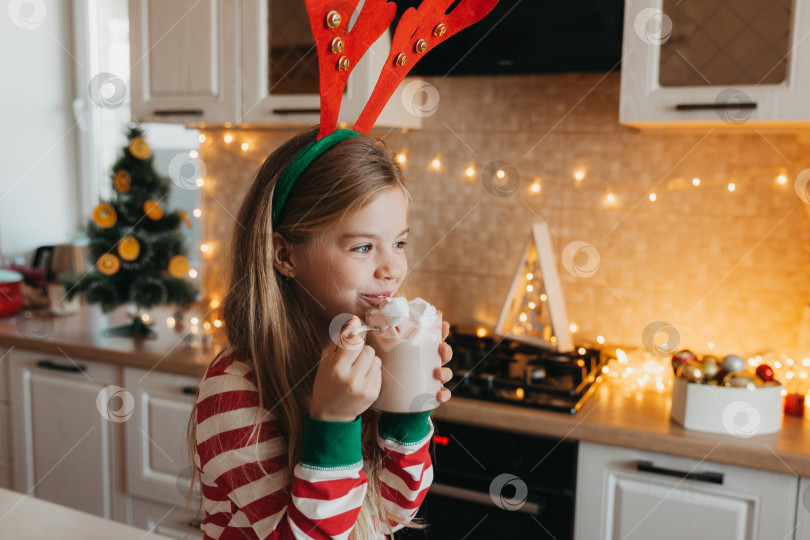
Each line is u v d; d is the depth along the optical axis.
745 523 1.44
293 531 0.71
